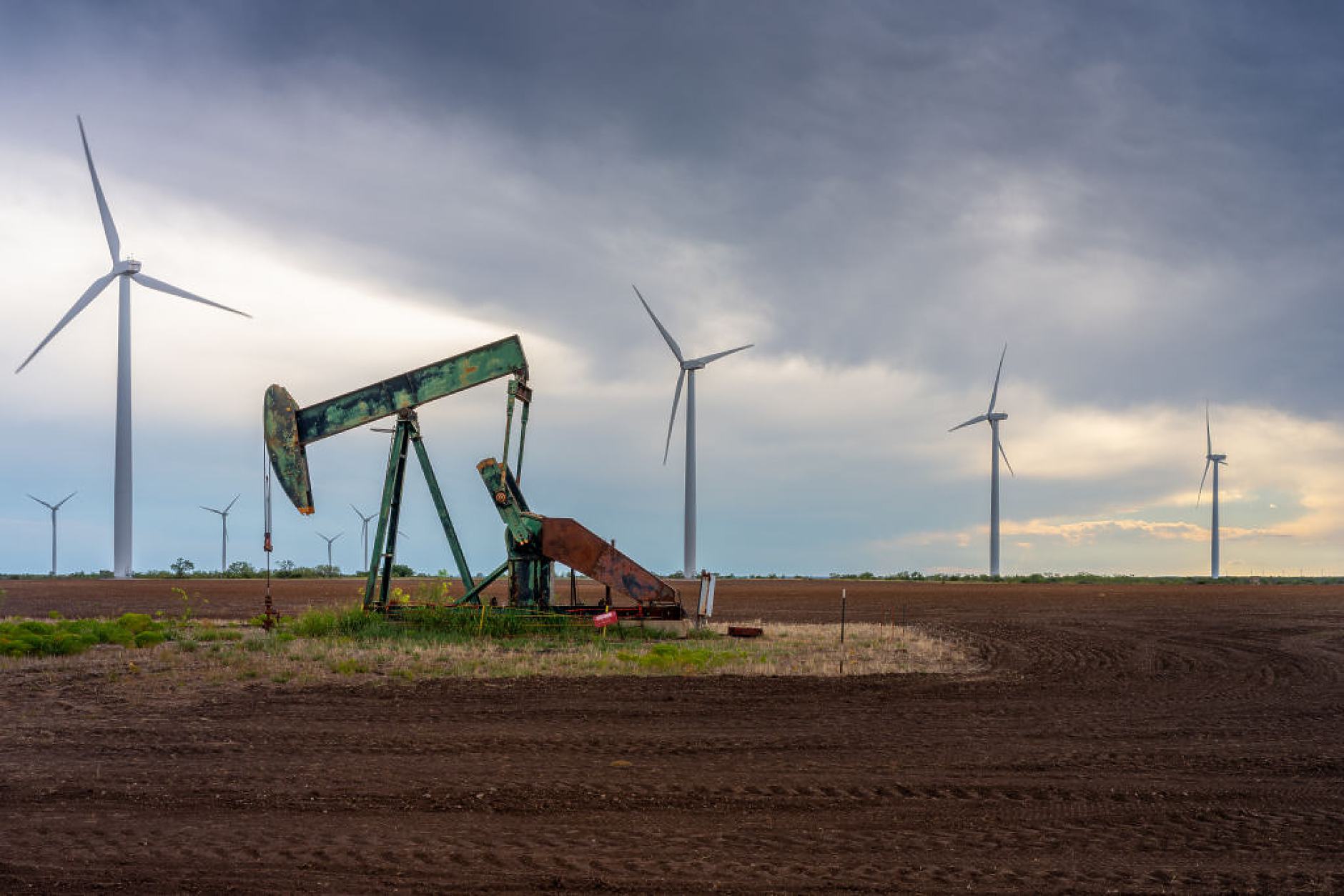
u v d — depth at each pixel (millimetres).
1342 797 10461
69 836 8781
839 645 24781
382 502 28141
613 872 7930
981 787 10688
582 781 10758
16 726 13555
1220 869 8148
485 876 7812
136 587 55812
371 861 8141
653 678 18484
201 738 12820
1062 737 13414
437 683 17594
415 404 28094
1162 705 16219
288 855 8289
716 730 13641
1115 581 83000
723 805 9883
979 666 21250
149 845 8539
